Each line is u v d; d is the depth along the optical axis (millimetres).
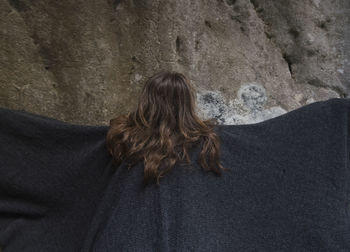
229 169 1187
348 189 1191
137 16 1530
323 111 1228
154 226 1077
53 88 1440
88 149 1310
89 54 1461
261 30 1799
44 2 1400
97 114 1474
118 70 1523
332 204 1174
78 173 1314
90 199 1301
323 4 1875
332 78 1833
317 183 1188
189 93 1175
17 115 1329
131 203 1099
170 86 1157
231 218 1151
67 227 1318
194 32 1595
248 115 1652
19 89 1387
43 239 1328
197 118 1162
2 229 1345
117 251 1060
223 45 1664
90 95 1465
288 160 1204
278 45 1844
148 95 1170
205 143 1138
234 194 1172
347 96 1854
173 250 1062
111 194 1156
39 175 1336
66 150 1328
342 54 1870
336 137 1206
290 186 1191
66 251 1307
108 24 1507
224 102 1610
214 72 1616
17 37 1377
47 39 1418
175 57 1540
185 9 1567
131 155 1118
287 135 1223
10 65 1368
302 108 1247
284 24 1829
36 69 1414
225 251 1115
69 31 1438
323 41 1842
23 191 1342
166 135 1103
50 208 1344
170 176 1108
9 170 1340
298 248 1162
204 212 1118
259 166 1201
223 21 1692
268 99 1710
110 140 1186
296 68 1831
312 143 1209
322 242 1154
